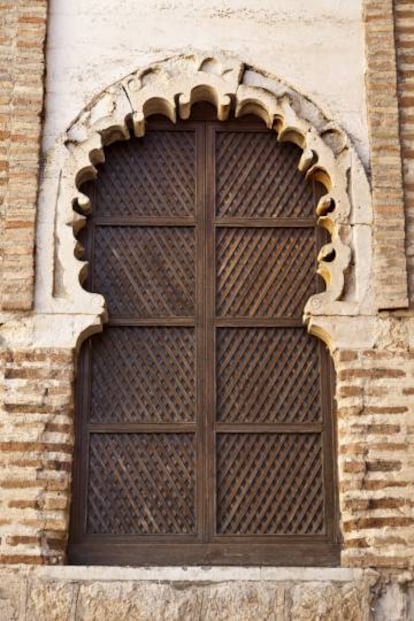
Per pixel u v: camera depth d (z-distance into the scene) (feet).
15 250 24.18
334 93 25.76
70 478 23.17
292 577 22.26
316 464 23.85
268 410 24.17
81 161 25.00
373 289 24.29
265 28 26.18
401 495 22.91
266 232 25.36
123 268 25.00
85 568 22.29
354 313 24.08
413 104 25.55
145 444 23.93
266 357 24.53
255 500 23.61
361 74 25.95
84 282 24.79
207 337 24.58
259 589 22.15
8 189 24.61
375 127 25.30
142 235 25.22
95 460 23.79
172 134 25.95
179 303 24.81
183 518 23.47
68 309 23.97
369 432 23.31
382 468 23.09
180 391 24.27
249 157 25.85
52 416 23.30
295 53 26.03
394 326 24.03
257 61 25.91
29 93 25.26
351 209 24.88
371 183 25.02
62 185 24.81
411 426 23.34
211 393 24.22
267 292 24.94
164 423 24.02
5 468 22.90
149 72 25.79
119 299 24.80
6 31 25.85
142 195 25.52
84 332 23.95
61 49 25.91
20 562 22.31
